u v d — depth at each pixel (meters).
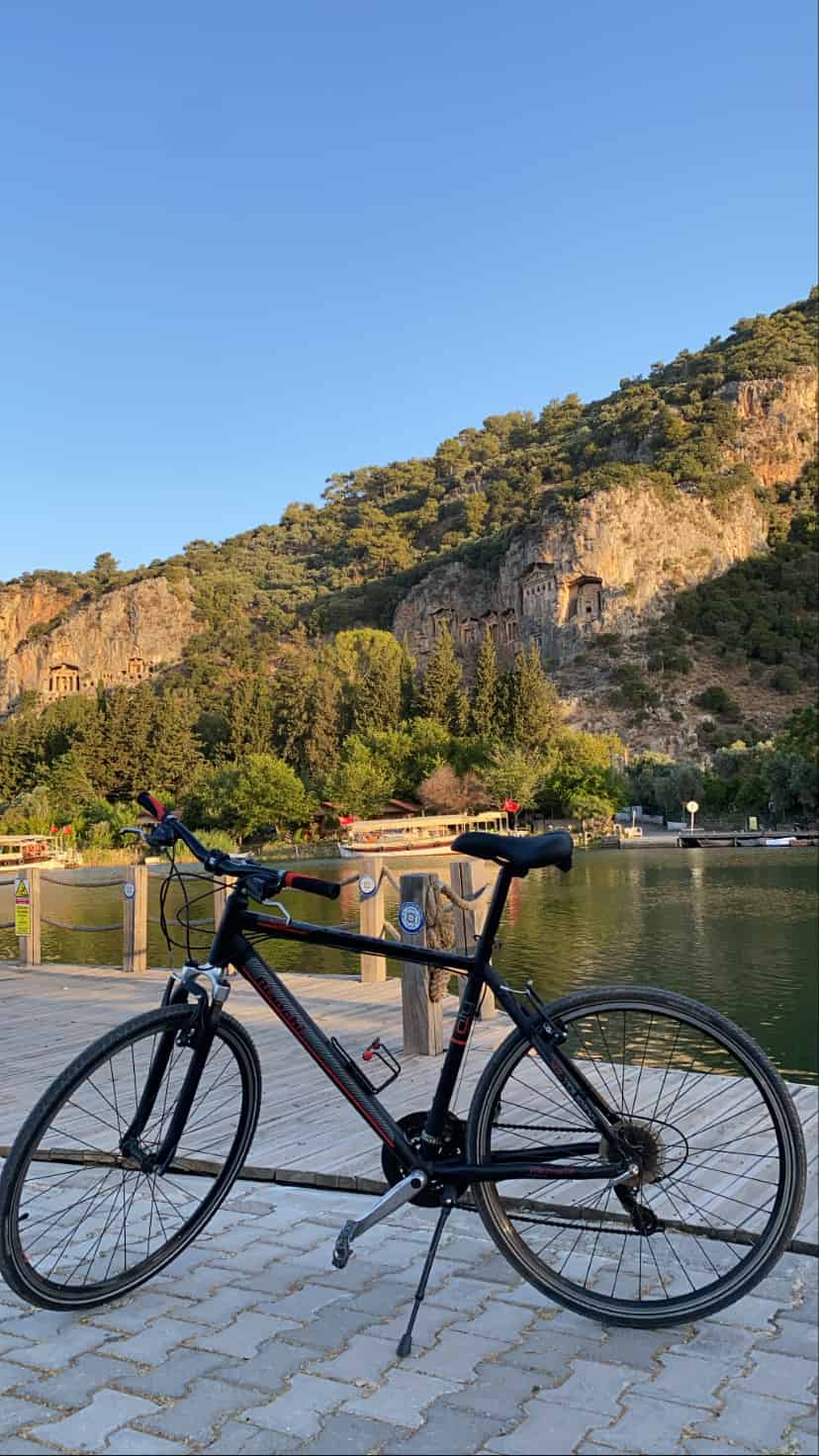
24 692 147.00
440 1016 5.55
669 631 116.00
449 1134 2.61
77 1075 2.55
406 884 5.52
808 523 130.88
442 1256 2.90
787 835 58.25
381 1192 3.49
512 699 81.69
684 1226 2.89
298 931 2.69
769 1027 11.80
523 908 26.38
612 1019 2.58
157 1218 2.93
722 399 144.62
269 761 68.25
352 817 61.00
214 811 67.56
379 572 166.12
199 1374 2.25
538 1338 2.39
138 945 9.48
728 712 102.44
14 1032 6.71
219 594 160.62
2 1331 2.50
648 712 101.50
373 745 78.38
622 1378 2.19
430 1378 2.21
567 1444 1.94
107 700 81.38
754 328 167.00
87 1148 2.96
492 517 157.75
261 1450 1.95
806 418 142.00
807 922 22.22
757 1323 2.44
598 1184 2.61
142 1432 2.02
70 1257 2.78
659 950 18.41
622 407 162.12
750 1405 2.07
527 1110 2.59
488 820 67.12
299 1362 2.29
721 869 39.25
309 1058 5.67
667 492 123.75
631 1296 2.54
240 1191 3.56
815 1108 4.08
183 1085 2.76
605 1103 2.53
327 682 88.06
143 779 73.62
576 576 117.56
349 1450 1.94
